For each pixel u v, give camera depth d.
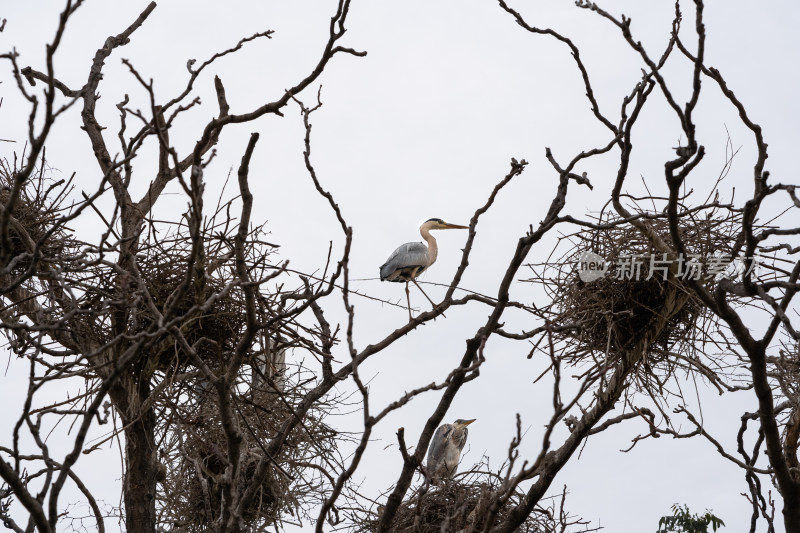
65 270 9.18
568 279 12.30
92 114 15.21
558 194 11.04
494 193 12.34
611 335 12.04
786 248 10.35
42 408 9.82
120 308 12.04
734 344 11.77
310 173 9.09
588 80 10.61
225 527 9.78
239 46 12.20
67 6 6.80
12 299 12.42
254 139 9.48
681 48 10.05
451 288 12.83
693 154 9.20
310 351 12.65
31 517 8.00
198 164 11.00
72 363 8.07
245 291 9.62
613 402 12.16
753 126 9.87
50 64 6.96
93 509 12.16
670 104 9.01
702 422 11.91
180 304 12.12
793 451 12.13
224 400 9.82
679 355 11.96
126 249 12.05
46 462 7.96
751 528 12.20
